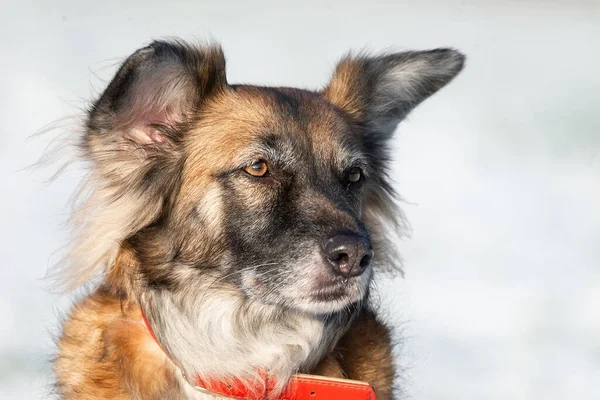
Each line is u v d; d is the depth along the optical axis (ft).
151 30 106.11
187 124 26.50
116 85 24.47
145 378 24.68
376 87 30.27
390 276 30.42
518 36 119.85
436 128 79.00
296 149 26.05
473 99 89.86
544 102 88.89
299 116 26.73
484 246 53.06
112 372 24.43
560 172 68.95
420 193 61.77
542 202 62.08
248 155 25.63
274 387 25.58
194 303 25.34
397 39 111.14
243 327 25.63
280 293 24.93
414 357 38.06
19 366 36.73
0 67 85.46
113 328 24.79
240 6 126.72
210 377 25.27
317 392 25.48
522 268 50.19
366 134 29.94
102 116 24.82
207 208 25.62
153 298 24.97
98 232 25.58
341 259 24.22
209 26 111.65
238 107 26.48
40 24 106.01
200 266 25.43
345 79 30.12
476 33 119.55
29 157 62.23
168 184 25.91
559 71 102.94
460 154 71.77
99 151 25.34
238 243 25.38
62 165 26.48
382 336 28.04
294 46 103.04
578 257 52.31
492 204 60.80
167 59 25.23
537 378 38.60
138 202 25.53
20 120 70.08
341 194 26.18
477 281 47.73
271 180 25.72
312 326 26.05
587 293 47.01
